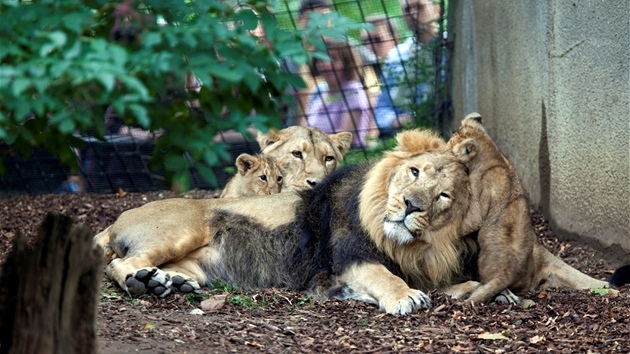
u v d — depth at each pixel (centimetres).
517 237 1081
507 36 1747
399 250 1088
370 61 2120
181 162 566
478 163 1087
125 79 484
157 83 534
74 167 641
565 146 1455
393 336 934
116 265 1104
